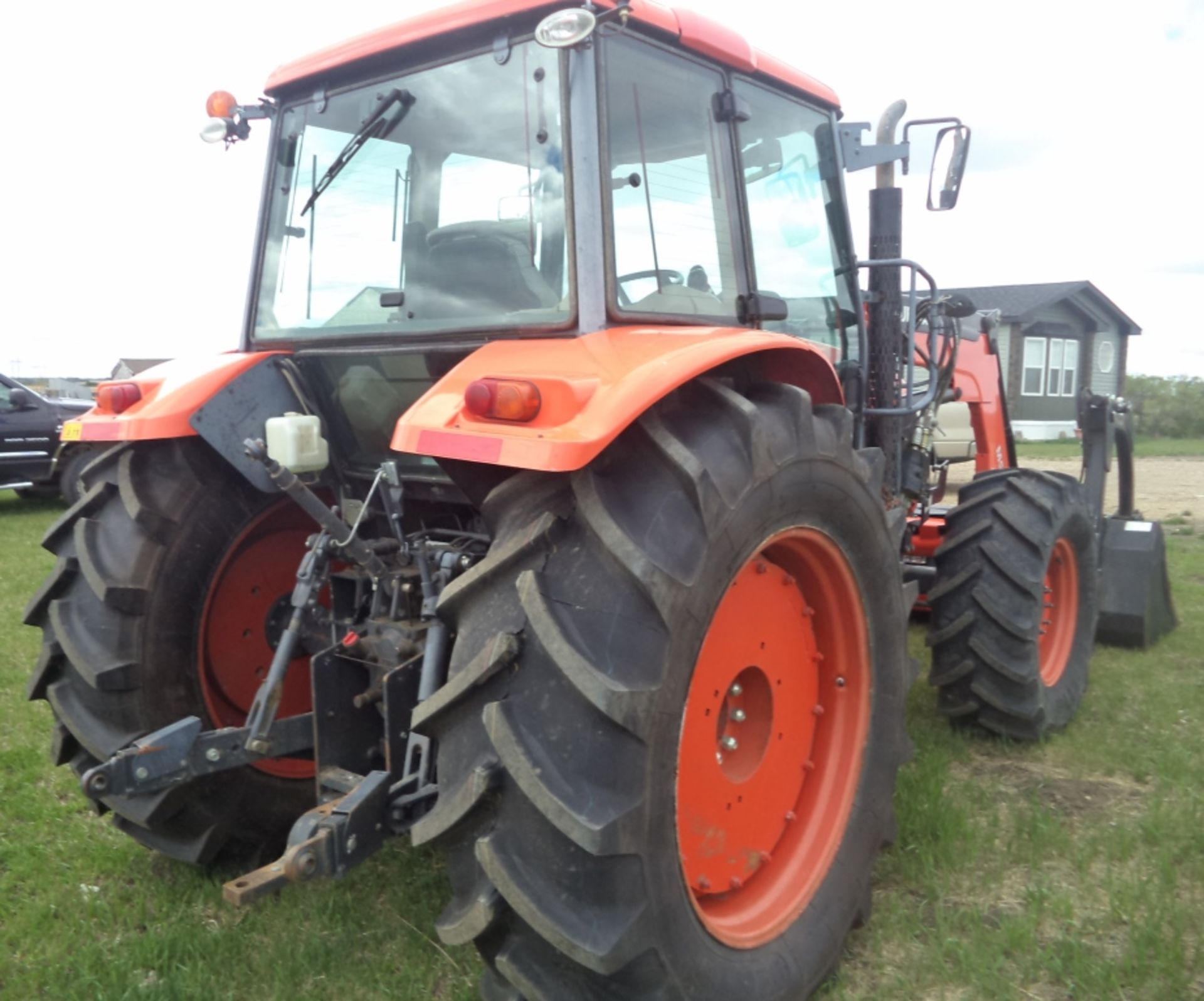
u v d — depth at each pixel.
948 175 3.63
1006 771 3.76
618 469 2.11
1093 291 26.69
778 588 2.56
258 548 3.07
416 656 2.51
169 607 2.85
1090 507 4.42
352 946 2.65
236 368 2.88
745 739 2.56
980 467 6.00
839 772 2.73
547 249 2.48
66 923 2.78
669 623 1.99
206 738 2.52
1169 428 27.98
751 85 3.07
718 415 2.27
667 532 2.06
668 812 2.02
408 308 2.77
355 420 3.02
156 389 2.90
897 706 2.83
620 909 1.93
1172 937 2.61
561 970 1.98
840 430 2.56
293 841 2.26
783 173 3.26
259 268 3.18
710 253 2.79
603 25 2.45
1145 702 4.45
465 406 2.10
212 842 2.94
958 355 5.33
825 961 2.50
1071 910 2.73
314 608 2.98
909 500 4.70
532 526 2.05
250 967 2.59
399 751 2.44
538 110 2.49
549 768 1.90
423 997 2.44
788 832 2.66
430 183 2.72
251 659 3.08
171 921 2.79
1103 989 2.41
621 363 2.12
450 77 2.67
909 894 2.91
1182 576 7.50
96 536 2.84
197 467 2.93
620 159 2.52
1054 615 4.33
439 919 2.03
